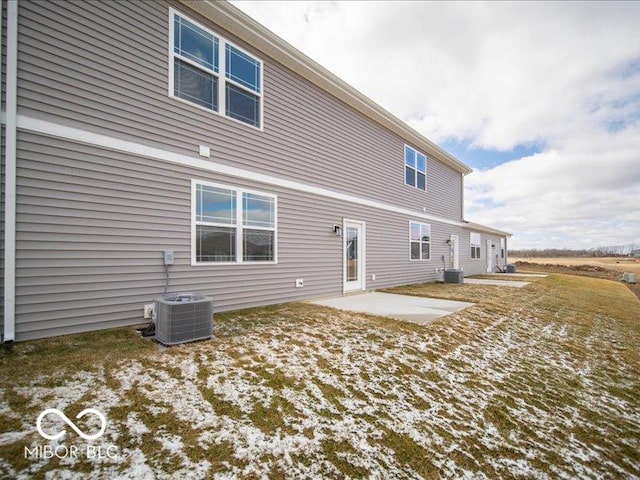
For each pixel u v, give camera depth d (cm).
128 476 177
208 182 562
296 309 632
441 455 228
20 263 369
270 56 678
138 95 475
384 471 205
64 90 405
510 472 219
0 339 355
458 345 463
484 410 299
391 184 1094
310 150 775
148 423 227
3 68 361
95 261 429
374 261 1006
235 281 603
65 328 403
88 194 424
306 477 192
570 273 2592
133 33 472
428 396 312
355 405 281
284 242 704
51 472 175
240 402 267
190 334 399
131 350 362
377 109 954
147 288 480
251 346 399
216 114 576
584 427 288
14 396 248
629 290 1647
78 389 265
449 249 1541
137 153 472
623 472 231
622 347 544
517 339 530
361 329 500
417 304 731
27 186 376
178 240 518
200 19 557
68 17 411
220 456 201
